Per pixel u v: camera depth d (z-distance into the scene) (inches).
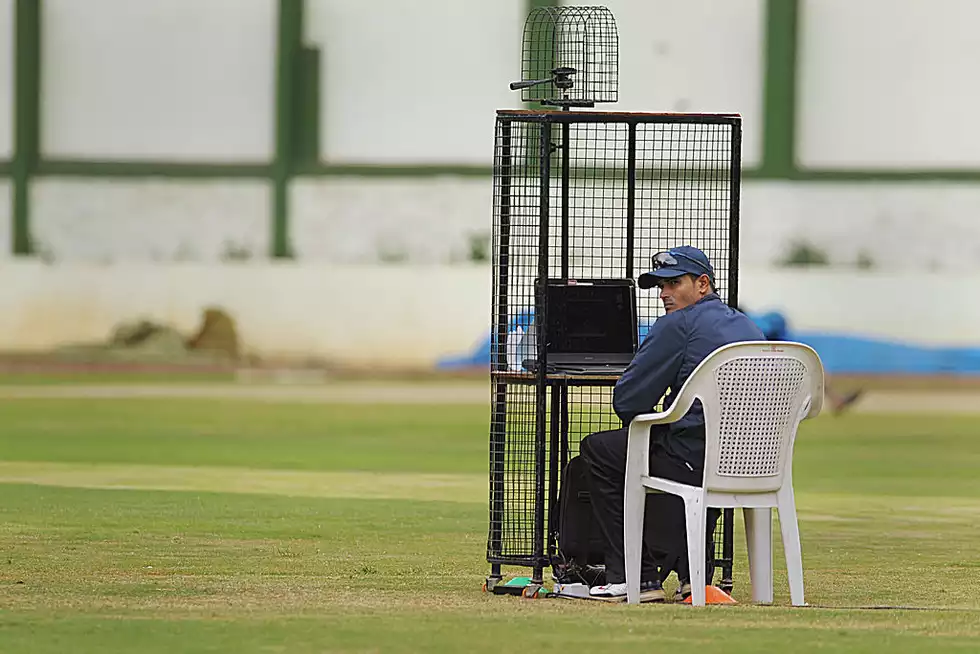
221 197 3253.0
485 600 696.4
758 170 3139.8
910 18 3097.9
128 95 3255.4
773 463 676.7
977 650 564.1
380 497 1207.6
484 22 3203.7
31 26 3245.6
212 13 3235.7
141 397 2380.7
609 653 554.9
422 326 3179.1
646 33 3154.5
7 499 1157.7
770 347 660.1
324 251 3253.0
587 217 2204.7
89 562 833.5
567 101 768.9
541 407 713.0
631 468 685.3
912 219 3117.6
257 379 2893.7
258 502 1161.4
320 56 3235.7
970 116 3097.9
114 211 3257.9
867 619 631.8
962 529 1066.7
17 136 3255.4
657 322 684.1
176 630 597.9
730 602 693.9
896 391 2753.4
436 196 3228.3
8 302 3216.0
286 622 617.9
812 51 3122.5
